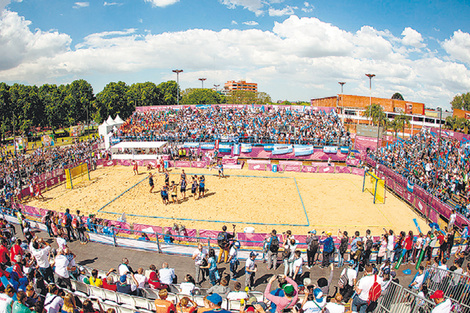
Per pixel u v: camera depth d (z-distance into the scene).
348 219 20.55
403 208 23.11
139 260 13.45
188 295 8.91
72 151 41.91
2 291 8.33
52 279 10.74
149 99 96.25
